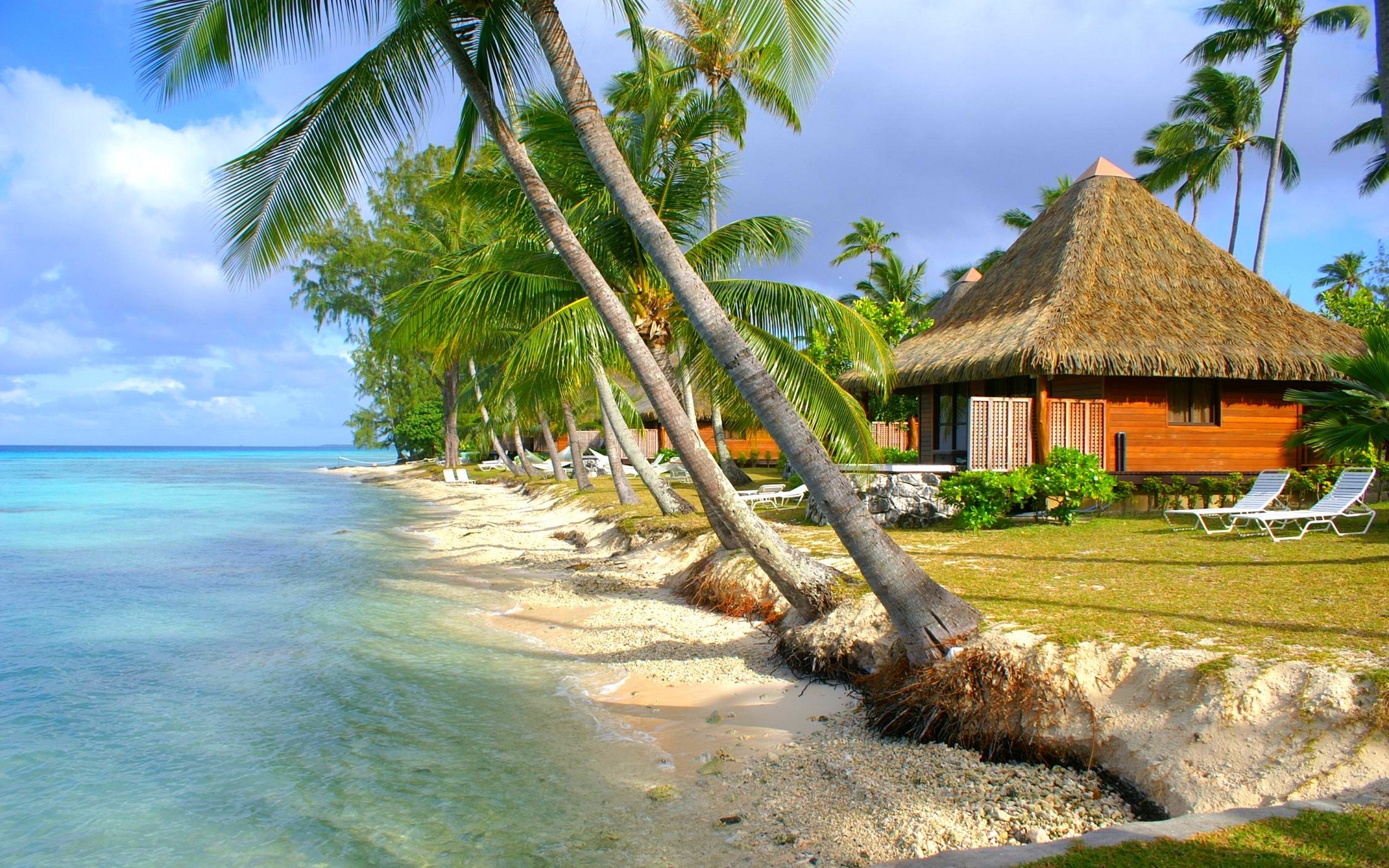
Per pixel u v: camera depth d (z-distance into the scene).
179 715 7.16
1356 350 15.02
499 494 34.12
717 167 12.48
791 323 11.27
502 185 12.66
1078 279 15.05
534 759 6.13
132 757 6.22
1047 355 13.18
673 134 11.98
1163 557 9.70
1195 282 15.70
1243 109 29.97
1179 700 5.18
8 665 8.67
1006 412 13.95
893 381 16.78
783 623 9.02
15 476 57.00
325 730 6.77
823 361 25.00
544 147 12.00
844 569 9.67
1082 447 14.17
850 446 11.03
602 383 17.20
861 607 7.98
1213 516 13.61
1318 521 12.63
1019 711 5.70
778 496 17.66
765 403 6.71
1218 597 7.30
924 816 4.92
